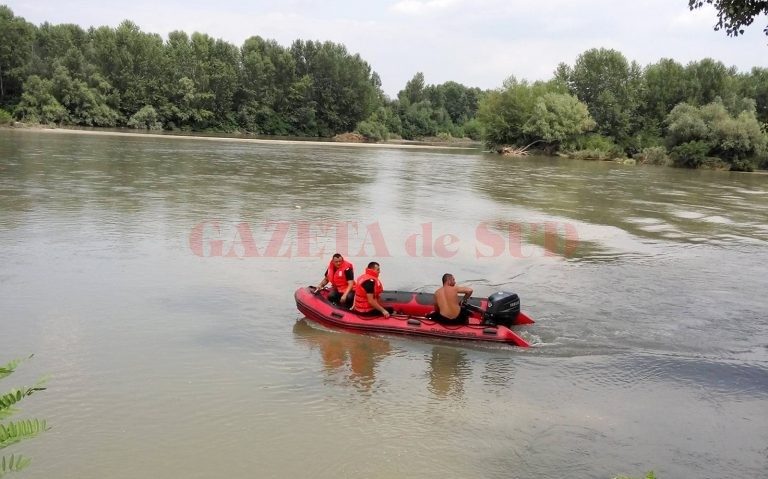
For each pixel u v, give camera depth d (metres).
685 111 56.94
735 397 7.89
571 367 8.68
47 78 73.00
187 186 24.94
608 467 6.15
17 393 3.74
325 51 94.38
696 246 17.45
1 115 63.84
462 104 126.88
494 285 12.70
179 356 8.45
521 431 6.80
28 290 10.85
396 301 10.41
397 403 7.36
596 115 67.12
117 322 9.59
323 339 9.37
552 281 13.12
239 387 7.59
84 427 6.50
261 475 5.79
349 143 79.06
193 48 85.88
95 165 31.09
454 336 9.33
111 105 76.19
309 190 25.86
